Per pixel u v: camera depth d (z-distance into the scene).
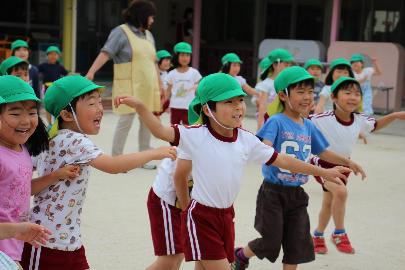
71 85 3.38
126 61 8.38
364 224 6.16
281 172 4.23
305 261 4.29
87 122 3.42
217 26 23.39
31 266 3.36
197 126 3.63
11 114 3.12
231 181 3.60
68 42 19.47
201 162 3.57
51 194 3.36
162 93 9.80
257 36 22.02
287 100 4.40
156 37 23.33
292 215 4.32
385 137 12.46
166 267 3.96
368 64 16.59
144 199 6.77
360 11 19.44
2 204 3.14
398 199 7.26
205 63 23.55
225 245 3.65
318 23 20.92
